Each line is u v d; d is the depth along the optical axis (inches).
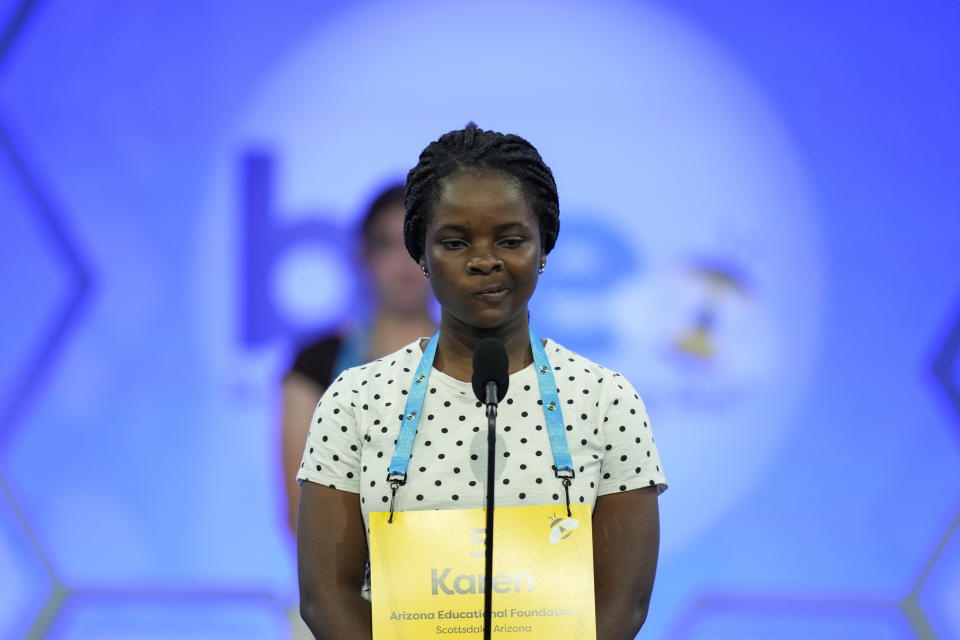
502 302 233.9
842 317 552.1
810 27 562.3
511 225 233.8
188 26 572.4
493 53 566.9
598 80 563.8
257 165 565.9
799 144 558.3
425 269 253.9
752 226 556.1
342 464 242.1
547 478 231.9
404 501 231.8
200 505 552.4
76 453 555.8
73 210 565.3
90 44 571.5
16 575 550.6
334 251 561.3
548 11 567.8
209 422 555.5
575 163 560.1
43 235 565.0
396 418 240.7
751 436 548.7
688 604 542.9
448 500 230.8
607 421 242.2
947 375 548.4
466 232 234.4
